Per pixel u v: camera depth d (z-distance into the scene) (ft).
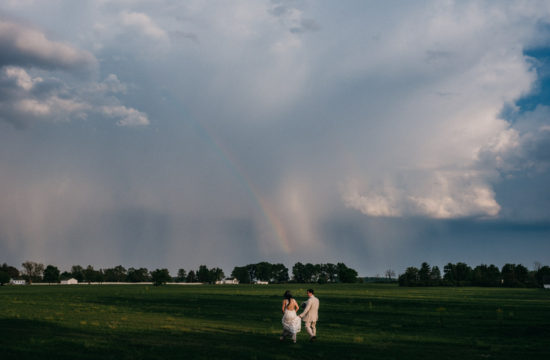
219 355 58.08
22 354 55.42
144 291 318.65
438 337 82.43
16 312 118.21
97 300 190.08
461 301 202.59
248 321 106.01
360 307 160.04
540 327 95.66
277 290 360.89
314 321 72.79
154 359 54.75
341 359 58.18
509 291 402.11
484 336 84.43
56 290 352.08
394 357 60.64
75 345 63.21
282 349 64.49
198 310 135.95
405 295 273.95
